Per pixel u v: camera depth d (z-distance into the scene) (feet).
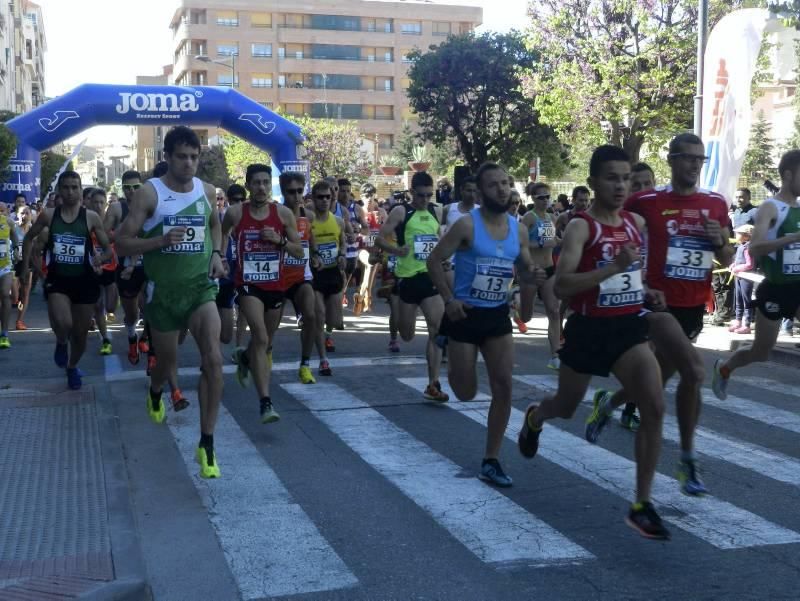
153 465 20.77
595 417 19.95
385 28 298.15
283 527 16.84
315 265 30.04
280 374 31.73
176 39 303.89
